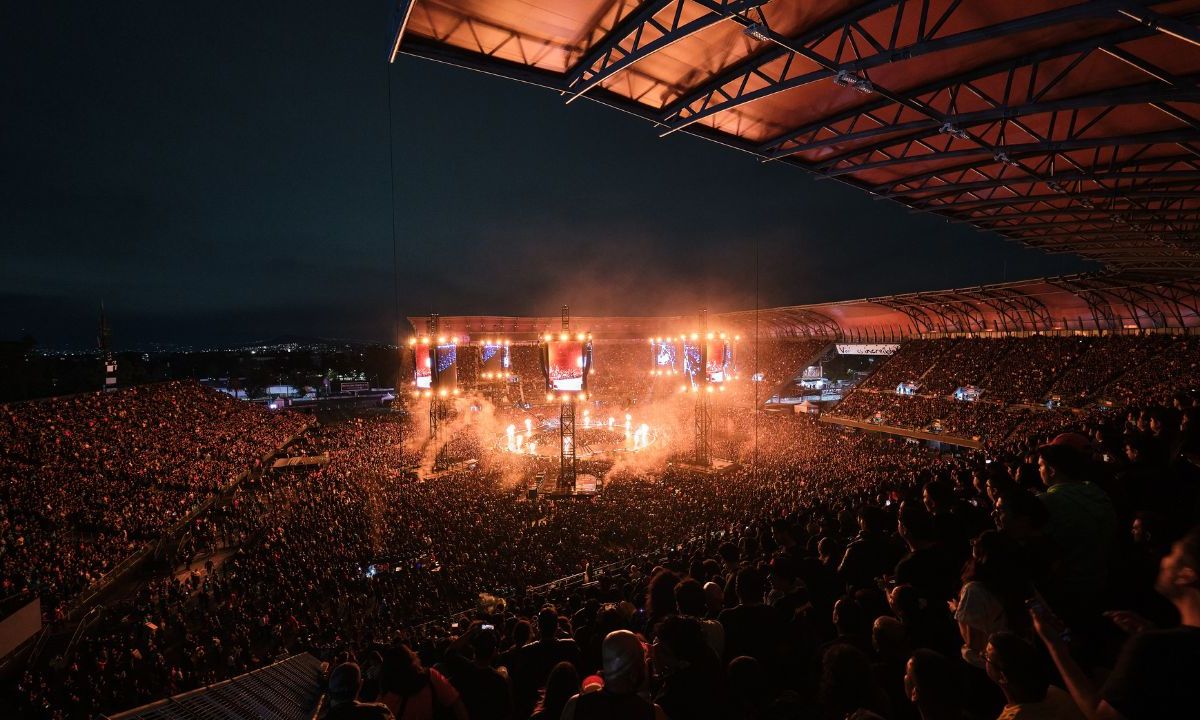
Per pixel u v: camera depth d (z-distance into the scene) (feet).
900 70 38.86
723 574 31.76
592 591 46.60
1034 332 157.79
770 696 12.16
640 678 10.09
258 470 136.87
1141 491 15.67
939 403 156.87
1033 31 32.48
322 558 76.13
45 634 57.16
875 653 14.73
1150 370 117.70
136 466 112.57
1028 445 59.21
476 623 31.89
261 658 56.13
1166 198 49.57
